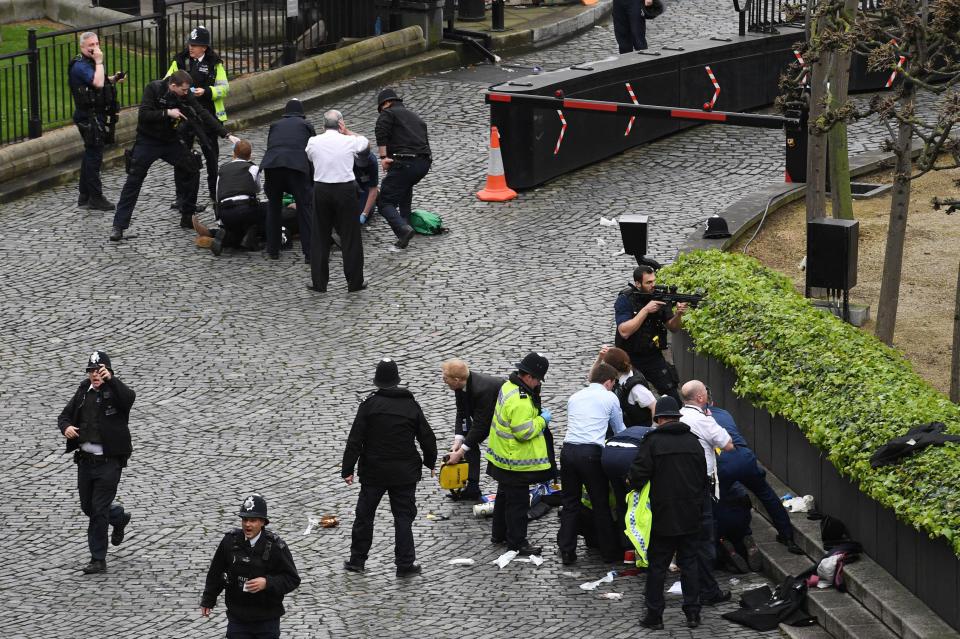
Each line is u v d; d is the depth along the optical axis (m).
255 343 60.47
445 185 78.50
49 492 49.66
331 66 93.50
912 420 42.22
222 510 48.03
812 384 46.22
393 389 43.69
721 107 90.62
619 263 67.62
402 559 44.03
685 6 114.19
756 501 47.41
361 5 99.69
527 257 68.88
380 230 73.31
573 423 44.88
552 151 79.50
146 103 70.38
